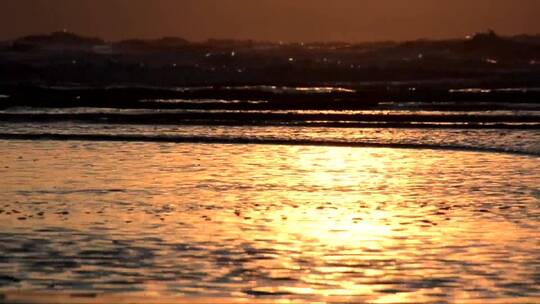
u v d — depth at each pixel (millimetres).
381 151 112938
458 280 51438
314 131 135875
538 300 47969
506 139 123125
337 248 58688
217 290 49562
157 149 114188
